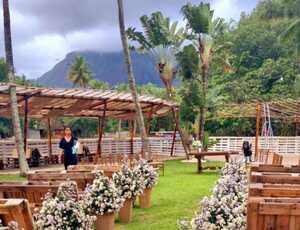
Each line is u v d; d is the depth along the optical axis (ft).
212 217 17.40
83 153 74.23
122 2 67.00
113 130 163.63
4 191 21.38
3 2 52.26
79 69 235.61
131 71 67.67
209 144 93.86
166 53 98.17
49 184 22.13
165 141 94.07
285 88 140.36
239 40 173.78
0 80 167.43
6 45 52.37
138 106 67.87
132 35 93.71
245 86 143.02
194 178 51.72
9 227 13.32
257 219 13.91
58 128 147.23
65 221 18.93
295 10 119.75
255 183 20.12
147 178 32.27
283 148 93.45
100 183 23.90
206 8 88.79
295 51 95.76
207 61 91.50
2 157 68.64
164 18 94.38
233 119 122.93
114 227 26.21
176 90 120.26
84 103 68.95
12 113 52.90
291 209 13.73
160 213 30.45
